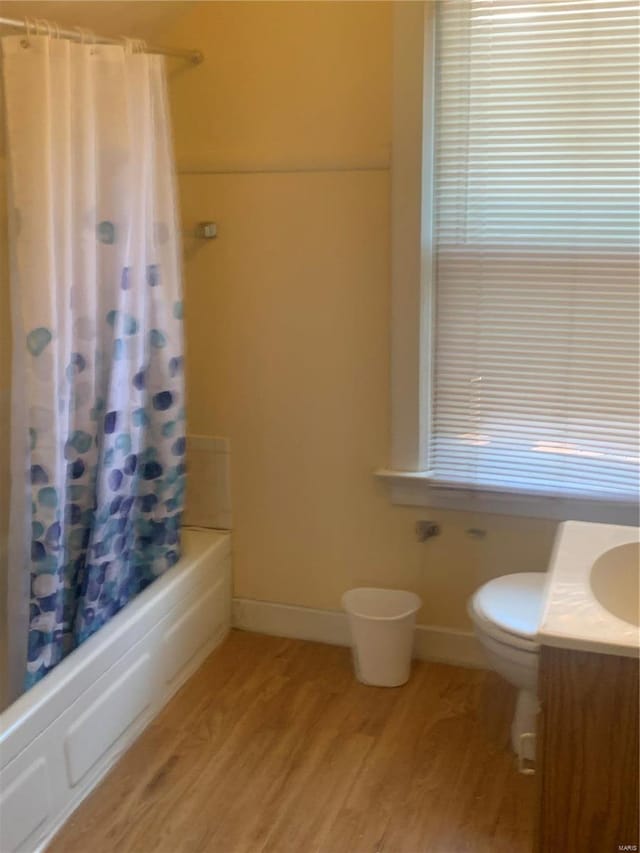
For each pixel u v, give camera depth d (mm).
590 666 1508
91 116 2072
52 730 1988
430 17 2283
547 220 2344
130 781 2215
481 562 2668
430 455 2631
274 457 2814
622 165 2246
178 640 2592
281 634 2957
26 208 1949
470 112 2338
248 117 2562
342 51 2424
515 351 2465
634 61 2172
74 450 2250
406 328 2508
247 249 2664
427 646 2791
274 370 2736
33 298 1979
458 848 1989
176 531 2643
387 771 2250
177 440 2547
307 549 2859
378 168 2465
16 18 2031
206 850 1988
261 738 2391
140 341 2348
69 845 1999
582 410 2438
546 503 2531
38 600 2145
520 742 2248
